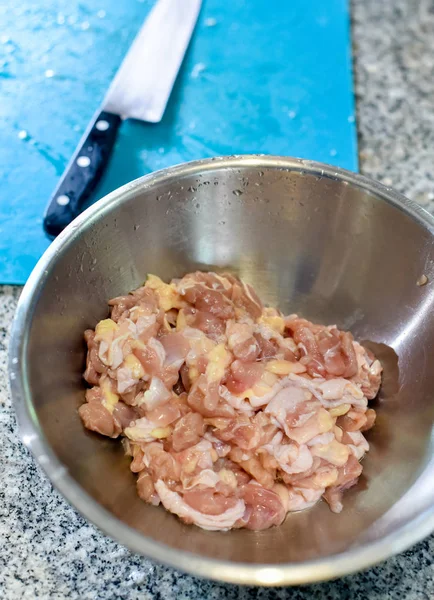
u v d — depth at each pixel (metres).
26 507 0.32
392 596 0.31
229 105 0.52
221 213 0.38
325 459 0.32
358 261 0.38
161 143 0.49
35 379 0.29
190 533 0.30
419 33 0.61
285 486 0.33
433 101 0.55
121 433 0.33
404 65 0.58
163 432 0.32
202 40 0.56
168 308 0.37
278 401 0.33
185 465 0.31
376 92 0.55
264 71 0.55
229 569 0.23
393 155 0.50
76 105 0.51
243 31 0.57
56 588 0.30
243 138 0.50
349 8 0.62
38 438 0.26
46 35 0.55
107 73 0.54
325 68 0.55
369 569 0.31
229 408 0.32
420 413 0.33
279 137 0.50
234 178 0.37
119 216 0.35
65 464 0.27
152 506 0.31
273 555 0.28
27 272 0.41
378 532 0.27
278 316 0.39
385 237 0.36
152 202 0.36
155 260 0.39
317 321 0.41
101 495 0.29
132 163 0.47
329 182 0.36
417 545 0.32
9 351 0.28
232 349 0.34
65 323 0.33
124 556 0.31
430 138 0.52
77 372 0.34
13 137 0.48
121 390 0.33
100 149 0.44
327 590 0.31
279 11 0.59
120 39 0.56
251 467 0.32
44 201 0.45
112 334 0.34
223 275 0.40
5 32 0.55
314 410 0.33
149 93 0.50
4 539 0.31
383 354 0.38
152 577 0.30
